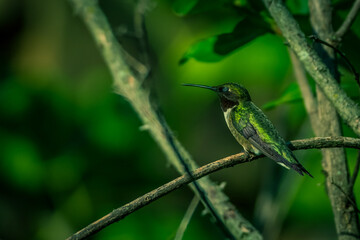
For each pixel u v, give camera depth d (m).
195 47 6.70
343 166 5.50
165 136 6.65
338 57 6.42
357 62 6.60
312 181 10.46
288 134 8.45
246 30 6.32
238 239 5.80
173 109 11.80
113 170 11.68
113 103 11.66
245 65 10.98
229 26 9.89
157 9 12.07
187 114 11.95
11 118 11.58
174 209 11.63
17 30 13.91
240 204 13.29
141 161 11.70
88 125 11.68
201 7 6.86
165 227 11.15
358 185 8.91
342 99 4.89
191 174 4.66
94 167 11.64
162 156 11.71
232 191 13.38
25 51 13.78
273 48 10.80
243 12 6.54
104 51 7.89
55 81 12.68
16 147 11.37
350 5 6.26
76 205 11.54
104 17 8.29
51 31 13.97
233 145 13.31
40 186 11.41
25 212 11.38
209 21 11.52
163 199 11.72
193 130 12.68
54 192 11.53
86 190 11.60
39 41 13.90
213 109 13.23
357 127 4.77
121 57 7.74
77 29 13.90
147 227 11.06
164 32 12.12
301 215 10.88
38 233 11.32
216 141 13.30
